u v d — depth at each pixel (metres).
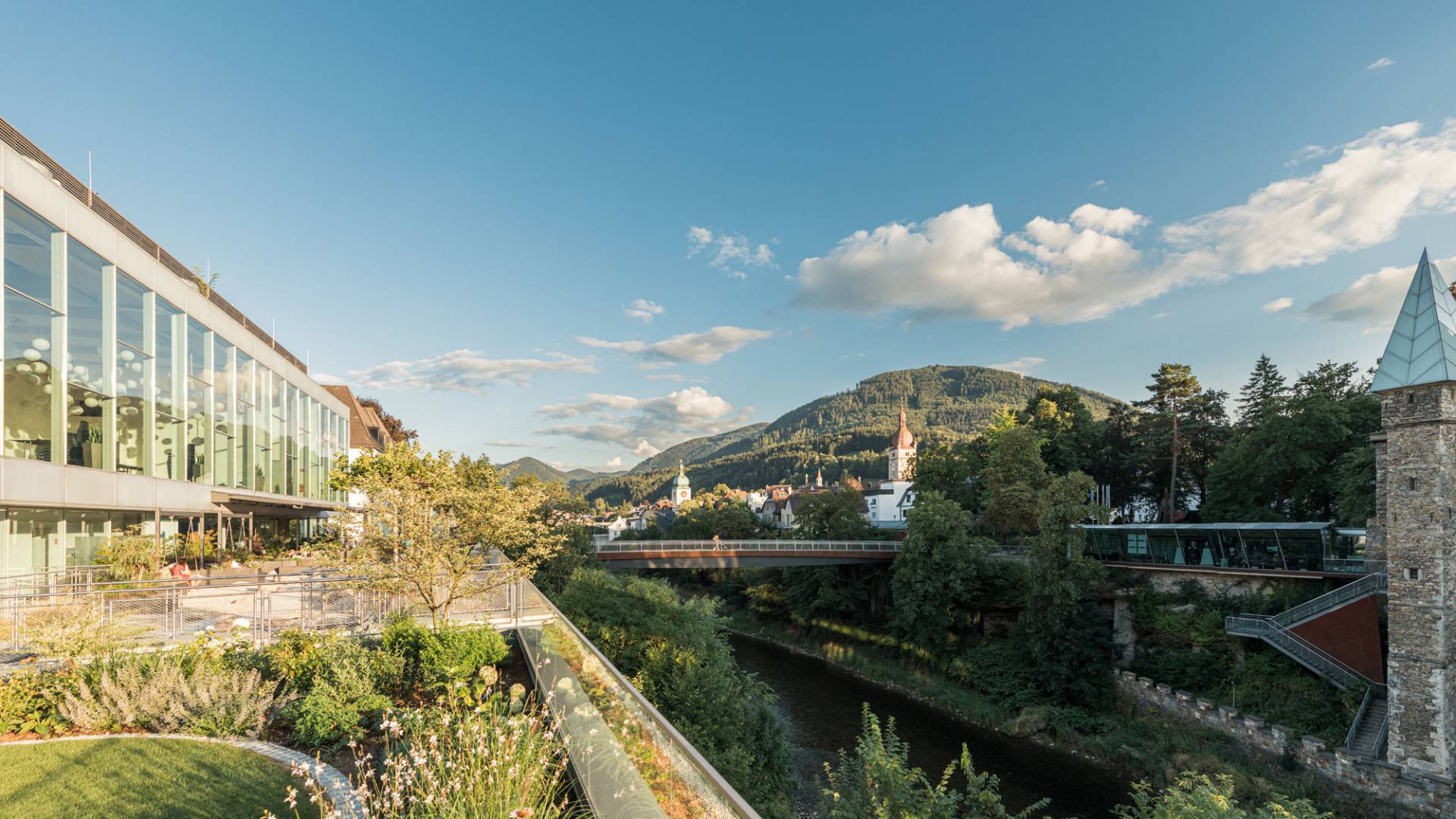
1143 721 32.06
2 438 15.72
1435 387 22.70
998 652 39.81
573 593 24.95
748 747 21.67
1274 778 25.50
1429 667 22.34
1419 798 21.72
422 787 6.31
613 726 6.11
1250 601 32.91
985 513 55.00
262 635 13.69
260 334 35.25
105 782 7.86
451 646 12.09
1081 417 63.72
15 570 16.83
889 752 16.11
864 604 53.41
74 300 18.55
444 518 14.76
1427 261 23.91
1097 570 36.22
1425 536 22.72
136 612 14.02
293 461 37.12
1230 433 54.66
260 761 8.64
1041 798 26.73
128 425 21.19
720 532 82.31
